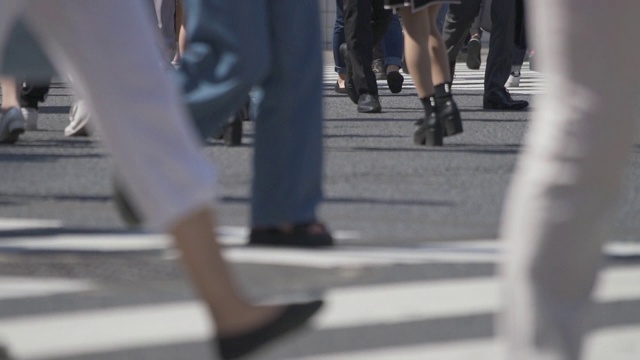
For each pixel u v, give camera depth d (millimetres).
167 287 8633
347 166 15352
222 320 6152
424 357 7047
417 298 8469
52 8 5953
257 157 9930
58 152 16703
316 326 7719
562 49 5488
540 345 5602
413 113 24656
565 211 5527
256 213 10031
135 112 6012
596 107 5473
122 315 7898
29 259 9578
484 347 7285
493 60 25203
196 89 9648
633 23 5426
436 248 10156
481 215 11727
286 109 9750
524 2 25234
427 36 17484
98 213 11766
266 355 7066
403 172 14797
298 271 9227
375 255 9844
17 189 13266
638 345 7348
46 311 7992
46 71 7043
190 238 6062
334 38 31109
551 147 5539
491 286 8836
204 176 6090
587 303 5672
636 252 9984
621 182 5598
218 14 9523
